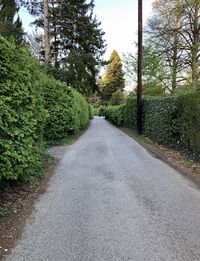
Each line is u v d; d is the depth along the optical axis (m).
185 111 10.72
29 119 7.03
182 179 7.73
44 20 23.95
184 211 5.40
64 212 5.38
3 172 5.46
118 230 4.62
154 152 12.11
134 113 21.80
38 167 7.90
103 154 11.61
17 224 4.83
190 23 20.97
